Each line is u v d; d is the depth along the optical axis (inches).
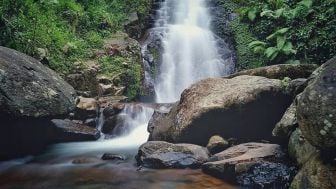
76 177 217.5
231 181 201.2
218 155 223.5
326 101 145.6
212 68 488.7
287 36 452.1
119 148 287.4
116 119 321.7
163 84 462.6
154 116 304.2
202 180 204.8
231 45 512.7
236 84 261.1
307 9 450.6
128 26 496.7
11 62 261.0
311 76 226.7
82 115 322.0
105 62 398.6
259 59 473.4
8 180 214.7
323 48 418.0
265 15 486.0
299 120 157.9
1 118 243.8
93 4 482.3
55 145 296.8
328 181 149.9
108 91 379.9
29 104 250.5
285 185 188.9
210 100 251.4
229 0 573.0
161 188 194.7
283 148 217.6
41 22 388.2
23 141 283.3
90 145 298.0
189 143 255.9
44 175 223.1
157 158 229.9
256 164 197.5
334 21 418.9
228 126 253.4
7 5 356.8
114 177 214.8
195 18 557.6
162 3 575.2
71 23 429.1
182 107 268.2
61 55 380.5
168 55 483.5
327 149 149.7
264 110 248.4
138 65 421.1
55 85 282.2
